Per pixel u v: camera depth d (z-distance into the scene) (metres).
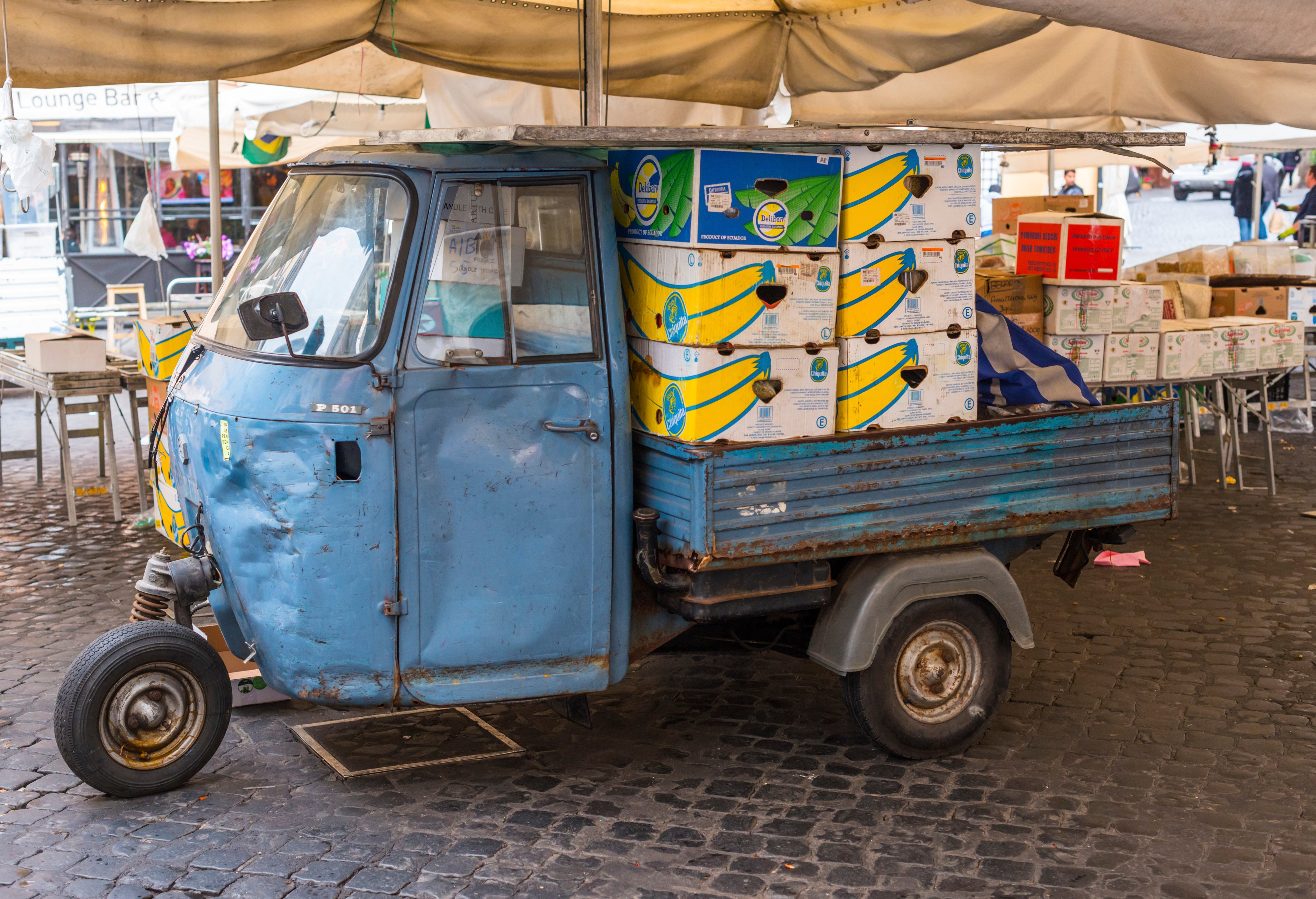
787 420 4.33
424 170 4.12
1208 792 4.48
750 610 4.36
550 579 4.25
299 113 10.62
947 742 4.76
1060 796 4.45
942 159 4.50
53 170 6.11
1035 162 13.12
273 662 4.20
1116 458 4.98
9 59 5.82
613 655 4.41
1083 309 6.42
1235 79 7.33
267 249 4.55
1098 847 4.05
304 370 4.04
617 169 4.54
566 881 3.82
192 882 3.79
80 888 3.74
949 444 4.57
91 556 7.71
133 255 18.08
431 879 3.82
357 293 4.11
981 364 4.93
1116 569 7.48
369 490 4.01
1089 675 5.72
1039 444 4.78
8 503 9.16
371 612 4.08
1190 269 10.91
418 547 4.09
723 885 3.80
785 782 4.57
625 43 7.67
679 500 4.23
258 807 4.32
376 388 3.98
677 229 4.18
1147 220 24.52
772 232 4.20
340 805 4.35
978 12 6.94
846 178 4.34
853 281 4.40
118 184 17.98
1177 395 10.02
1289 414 12.21
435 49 7.06
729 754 4.83
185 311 5.22
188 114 10.94
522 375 4.14
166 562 4.54
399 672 4.14
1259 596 6.92
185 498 4.54
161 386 7.50
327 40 6.66
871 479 4.44
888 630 4.61
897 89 8.57
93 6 6.00
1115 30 4.21
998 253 9.39
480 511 4.14
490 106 8.09
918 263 4.52
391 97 9.07
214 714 4.47
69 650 5.98
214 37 6.31
